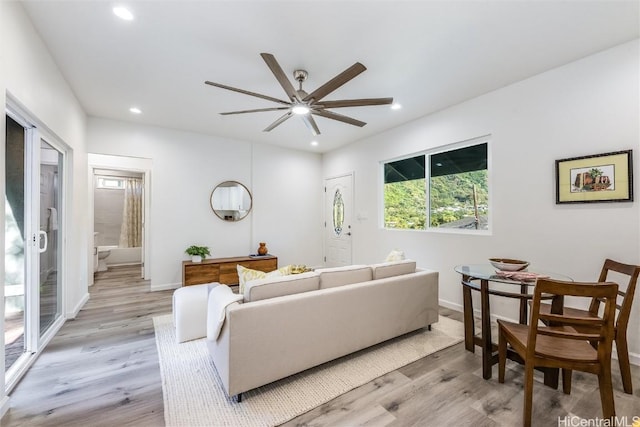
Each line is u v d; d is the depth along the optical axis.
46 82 2.34
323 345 2.13
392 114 3.86
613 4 1.86
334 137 4.97
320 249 6.13
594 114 2.44
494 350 2.28
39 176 2.34
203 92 3.19
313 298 2.07
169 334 2.79
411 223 4.27
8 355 2.22
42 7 1.90
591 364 1.55
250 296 1.92
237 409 1.73
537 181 2.81
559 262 2.66
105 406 1.75
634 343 2.26
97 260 5.76
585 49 2.38
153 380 2.02
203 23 2.06
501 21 2.04
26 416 1.65
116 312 3.41
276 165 5.57
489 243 3.22
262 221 5.41
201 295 2.75
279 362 1.92
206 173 4.83
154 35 2.20
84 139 3.74
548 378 1.95
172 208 4.55
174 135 4.55
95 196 6.74
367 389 1.95
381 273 2.64
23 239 2.29
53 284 2.83
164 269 4.48
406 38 2.23
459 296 3.52
